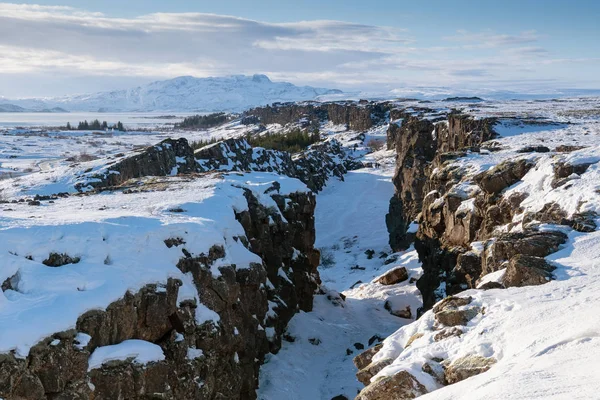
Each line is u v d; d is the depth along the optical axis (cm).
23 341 1409
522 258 1712
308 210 3788
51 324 1488
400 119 11169
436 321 1534
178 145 6619
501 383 1025
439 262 3341
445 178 3731
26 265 1656
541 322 1302
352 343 3478
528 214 2517
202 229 2253
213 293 2167
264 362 2895
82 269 1750
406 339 1577
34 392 1413
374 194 10269
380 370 1477
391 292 4403
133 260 1895
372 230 8081
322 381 2872
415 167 6919
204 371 2003
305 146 15138
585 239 1920
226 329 2195
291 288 3459
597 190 2341
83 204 2589
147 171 6006
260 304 2681
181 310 1944
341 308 4016
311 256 3969
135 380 1645
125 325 1733
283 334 3269
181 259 2066
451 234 3294
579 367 994
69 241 1827
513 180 3005
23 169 11456
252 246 3002
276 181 3581
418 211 6519
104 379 1591
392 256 5850
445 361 1342
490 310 1478
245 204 2961
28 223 1889
